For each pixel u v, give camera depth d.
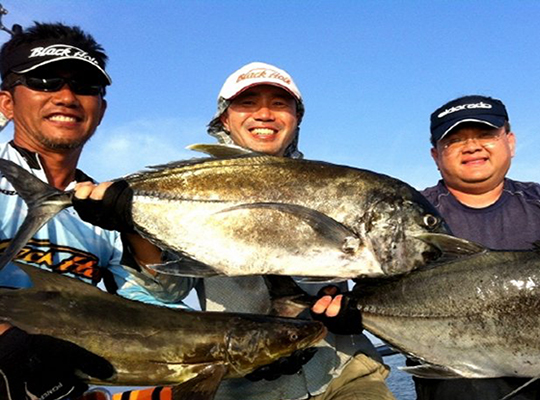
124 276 1.10
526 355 0.84
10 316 0.77
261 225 0.84
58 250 1.05
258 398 0.99
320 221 0.84
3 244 1.01
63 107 1.06
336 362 1.04
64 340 0.77
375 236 0.87
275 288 0.90
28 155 1.08
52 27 1.07
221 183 0.86
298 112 1.22
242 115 1.14
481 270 0.86
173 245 0.85
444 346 0.88
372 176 0.90
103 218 0.83
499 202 1.22
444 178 1.26
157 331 0.80
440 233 0.90
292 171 0.87
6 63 1.08
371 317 0.90
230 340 0.82
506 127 1.23
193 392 0.78
